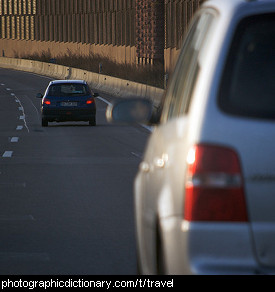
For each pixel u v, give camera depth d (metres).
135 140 75.44
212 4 16.05
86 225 32.62
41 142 73.00
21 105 135.38
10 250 27.97
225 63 14.23
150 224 16.92
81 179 47.34
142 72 187.50
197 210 13.97
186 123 14.66
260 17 14.38
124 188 43.50
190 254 13.98
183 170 14.35
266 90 14.15
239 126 13.99
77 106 93.56
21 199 39.78
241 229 13.87
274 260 13.88
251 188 13.93
